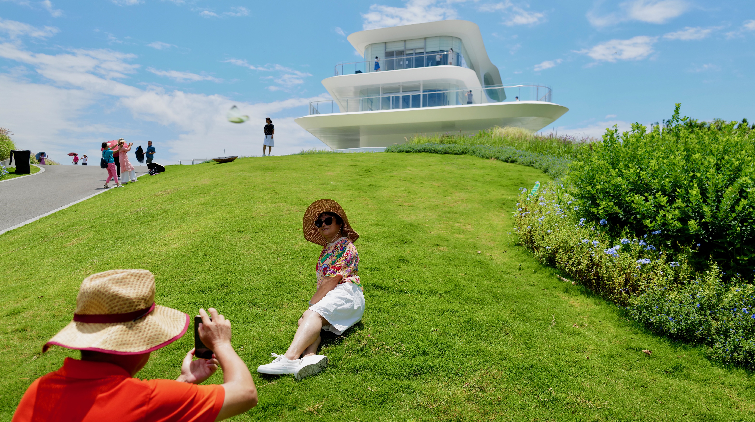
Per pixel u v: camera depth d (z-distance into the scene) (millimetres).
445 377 4027
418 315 5082
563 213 7805
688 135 7523
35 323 5090
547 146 19938
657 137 7586
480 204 10445
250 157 20078
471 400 3744
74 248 7871
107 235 8359
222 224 8148
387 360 4211
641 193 6875
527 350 4551
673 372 4363
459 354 4375
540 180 13164
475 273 6469
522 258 7316
